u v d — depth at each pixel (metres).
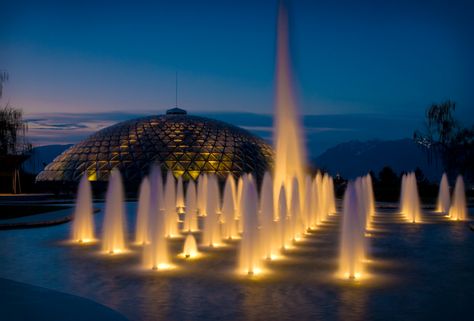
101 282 13.11
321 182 37.12
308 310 10.48
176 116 81.44
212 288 12.45
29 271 14.61
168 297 11.55
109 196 19.72
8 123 51.94
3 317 9.65
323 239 22.41
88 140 77.75
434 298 11.50
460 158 65.19
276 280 13.38
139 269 14.91
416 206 33.16
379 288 12.48
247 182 15.79
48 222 27.25
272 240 18.14
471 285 12.82
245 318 9.92
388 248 19.41
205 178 48.88
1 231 24.81
